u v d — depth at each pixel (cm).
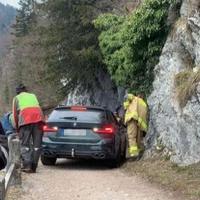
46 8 3431
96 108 1764
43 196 1187
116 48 2539
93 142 1705
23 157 1575
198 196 1139
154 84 1883
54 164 1816
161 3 1941
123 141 1895
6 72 9575
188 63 1692
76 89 3819
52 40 3388
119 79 2342
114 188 1300
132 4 3108
